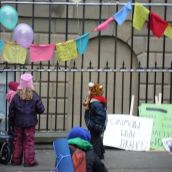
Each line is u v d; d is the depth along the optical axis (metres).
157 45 13.24
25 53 9.65
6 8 9.62
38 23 12.93
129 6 9.40
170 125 10.84
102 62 13.15
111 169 9.20
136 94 13.19
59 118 12.91
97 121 9.06
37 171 9.01
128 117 10.79
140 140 10.66
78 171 5.66
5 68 10.97
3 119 11.62
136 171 9.10
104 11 13.01
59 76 12.84
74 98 12.95
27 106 9.21
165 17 12.41
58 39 12.95
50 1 11.23
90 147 5.82
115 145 10.66
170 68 12.41
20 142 9.35
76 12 12.92
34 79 12.70
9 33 12.61
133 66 13.23
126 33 13.10
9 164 9.44
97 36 12.95
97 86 9.21
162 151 10.63
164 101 13.20
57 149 5.82
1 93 12.02
